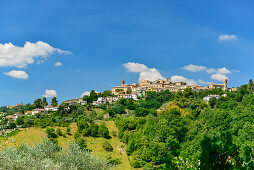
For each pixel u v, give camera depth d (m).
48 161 25.59
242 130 70.62
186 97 134.38
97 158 31.64
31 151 28.59
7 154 23.80
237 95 137.50
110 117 134.38
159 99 177.50
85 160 29.86
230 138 7.84
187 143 75.88
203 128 84.88
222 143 7.77
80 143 89.88
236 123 79.88
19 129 92.38
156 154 75.88
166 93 188.00
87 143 94.56
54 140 86.06
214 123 84.44
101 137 102.56
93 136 101.56
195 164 10.86
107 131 103.62
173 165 9.67
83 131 99.75
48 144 33.22
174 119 93.94
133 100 183.75
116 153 91.12
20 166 23.09
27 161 24.23
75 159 29.14
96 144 95.62
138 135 94.94
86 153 31.30
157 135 87.50
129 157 87.75
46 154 31.14
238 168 7.75
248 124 70.06
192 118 104.69
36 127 97.62
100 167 30.11
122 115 144.38
